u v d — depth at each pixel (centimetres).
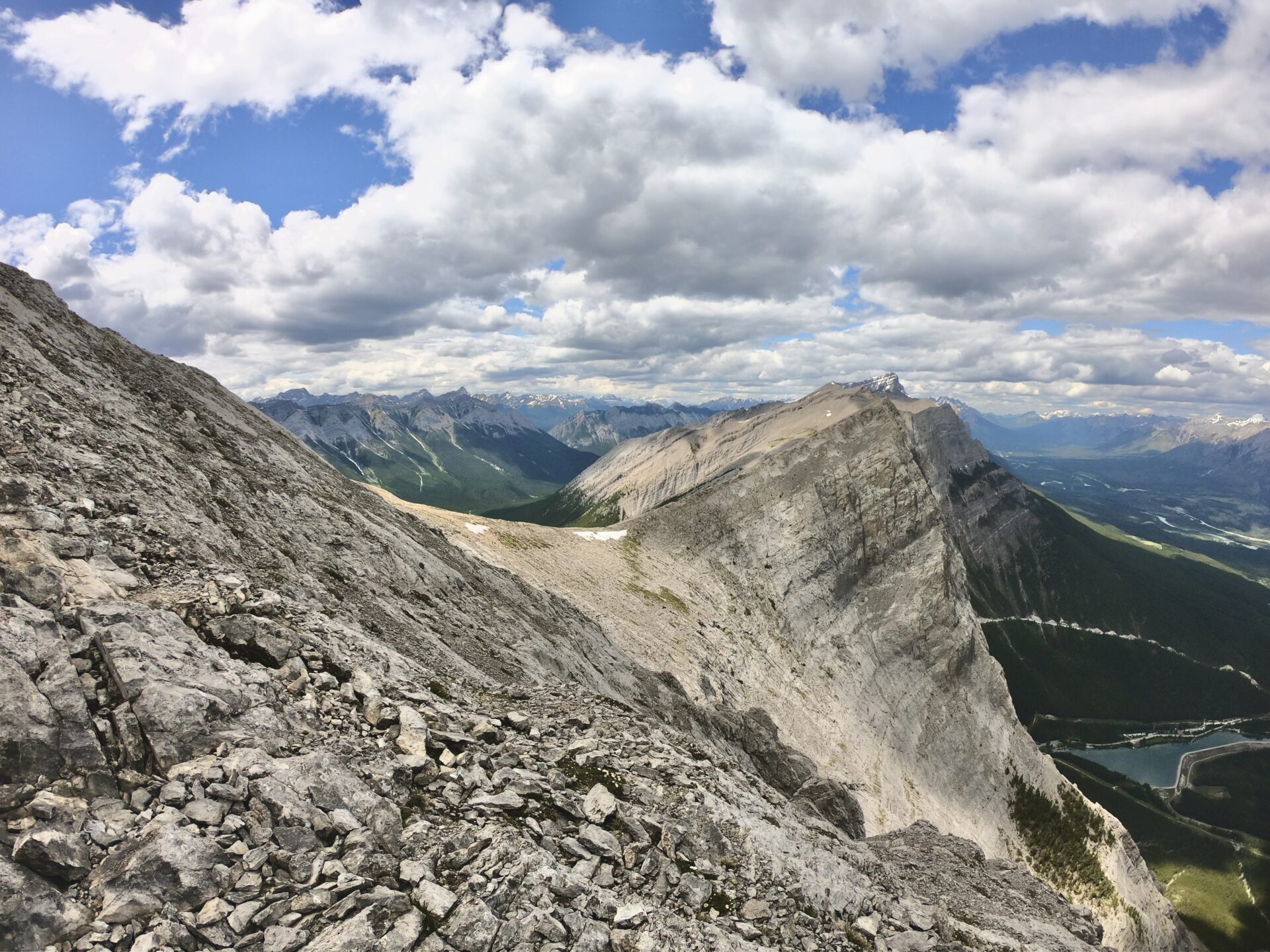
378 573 3506
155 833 1024
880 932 1936
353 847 1177
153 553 1825
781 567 14075
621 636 8531
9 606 1242
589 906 1305
